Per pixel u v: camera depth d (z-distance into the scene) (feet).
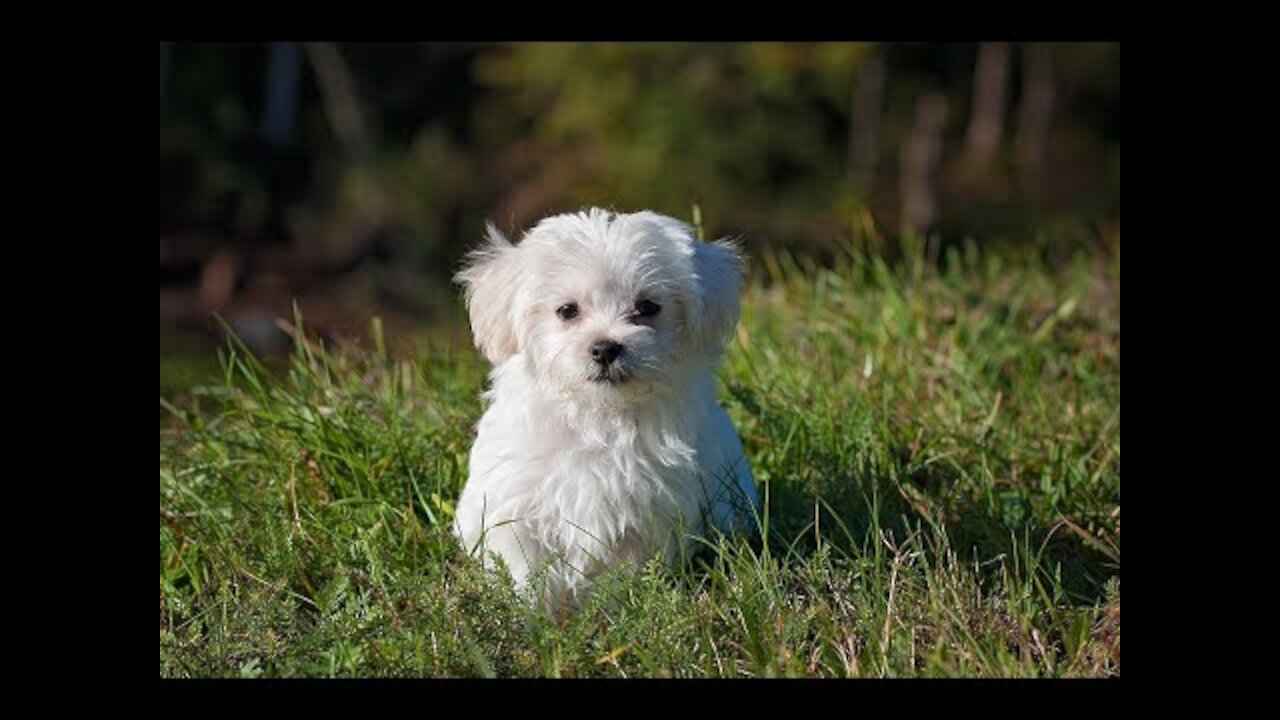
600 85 65.00
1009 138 69.46
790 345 26.89
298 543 19.04
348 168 68.90
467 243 65.05
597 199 62.44
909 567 17.70
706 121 64.69
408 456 21.26
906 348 26.53
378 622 17.28
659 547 18.40
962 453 22.49
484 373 25.30
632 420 18.21
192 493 20.80
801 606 17.52
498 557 17.51
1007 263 36.58
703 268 19.10
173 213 66.74
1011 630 17.07
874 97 66.69
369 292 61.41
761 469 21.54
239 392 24.17
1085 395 25.86
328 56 70.28
